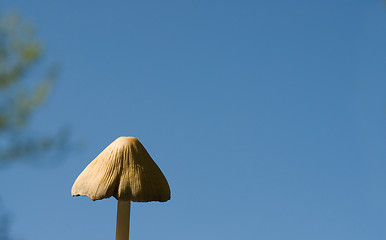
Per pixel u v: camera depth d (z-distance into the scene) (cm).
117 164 142
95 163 145
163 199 144
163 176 148
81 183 143
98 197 138
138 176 141
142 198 139
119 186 139
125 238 144
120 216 144
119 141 146
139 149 146
